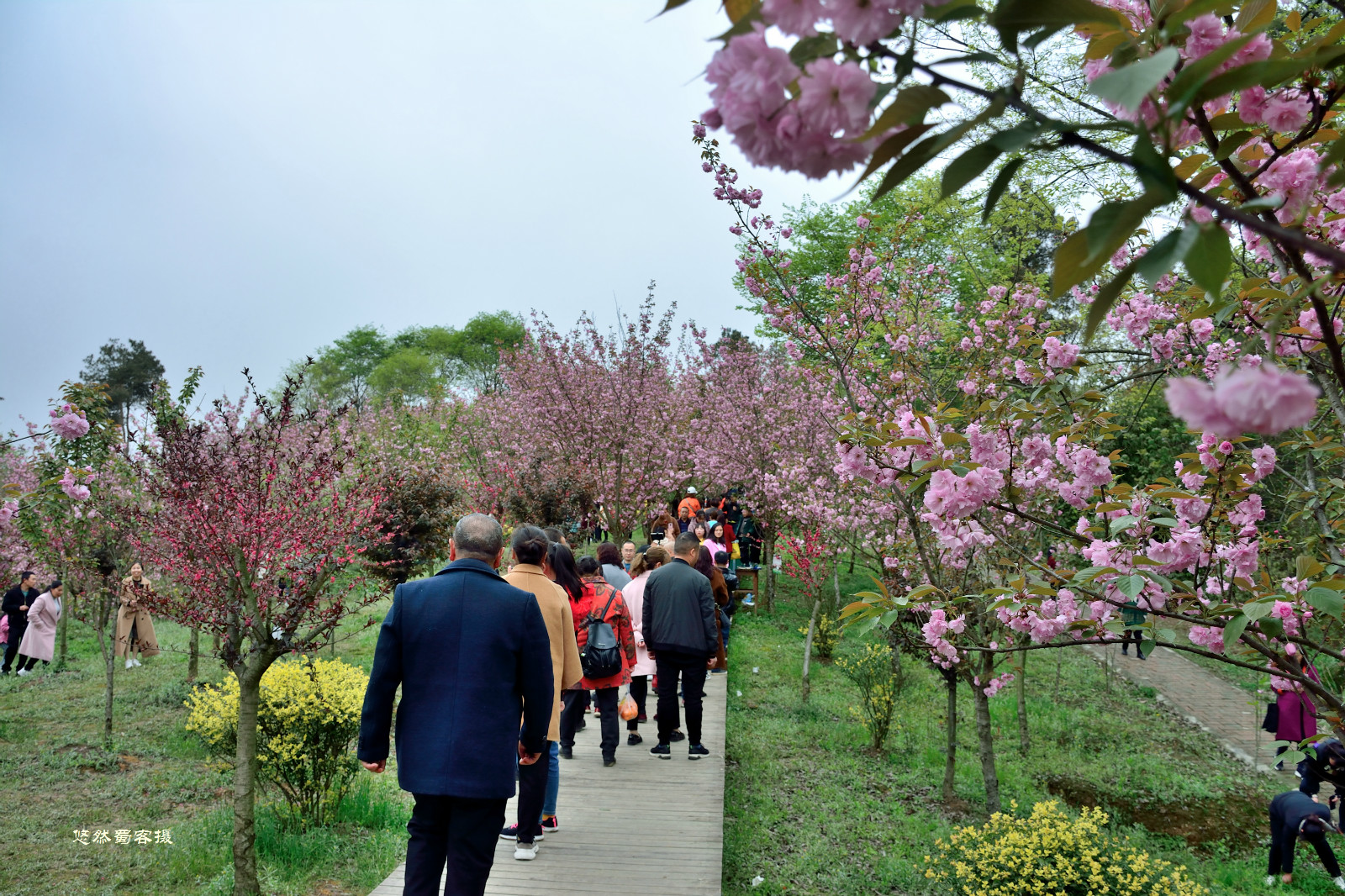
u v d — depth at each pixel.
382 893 4.28
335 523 5.58
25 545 11.30
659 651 6.53
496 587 3.24
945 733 9.68
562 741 6.55
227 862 5.53
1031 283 6.49
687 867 4.61
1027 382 3.85
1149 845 7.36
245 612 5.19
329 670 6.80
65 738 8.05
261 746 5.98
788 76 0.91
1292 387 0.83
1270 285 2.59
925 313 8.24
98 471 7.92
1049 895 4.73
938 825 6.99
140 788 6.92
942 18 0.94
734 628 13.98
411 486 11.25
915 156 0.98
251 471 5.25
